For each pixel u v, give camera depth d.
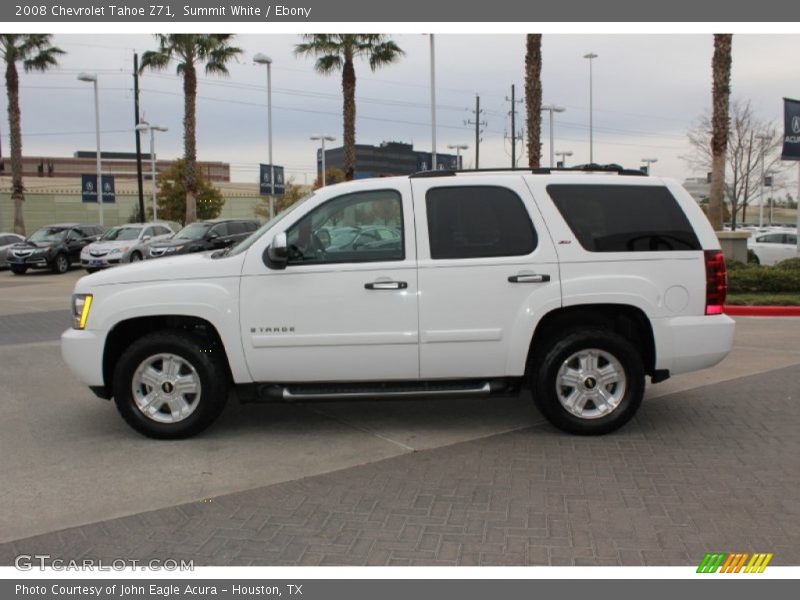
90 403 7.20
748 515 4.35
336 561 3.87
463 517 4.37
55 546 4.09
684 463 5.24
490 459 5.38
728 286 15.54
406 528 4.23
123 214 50.59
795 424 6.17
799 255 20.58
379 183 5.80
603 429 5.80
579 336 5.70
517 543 4.03
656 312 5.70
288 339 5.65
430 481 4.96
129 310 5.66
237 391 5.86
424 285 5.63
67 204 47.91
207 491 4.84
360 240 5.73
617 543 4.02
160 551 4.02
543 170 6.00
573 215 5.75
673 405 6.82
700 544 4.00
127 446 5.80
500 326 5.66
